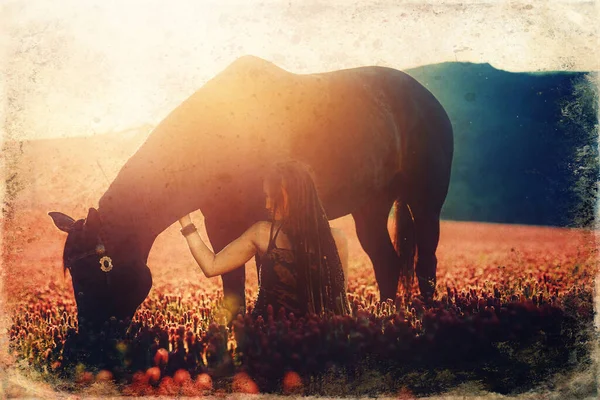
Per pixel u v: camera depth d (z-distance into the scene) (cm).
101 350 357
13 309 425
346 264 309
